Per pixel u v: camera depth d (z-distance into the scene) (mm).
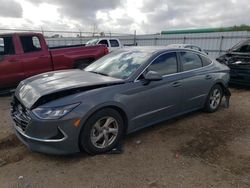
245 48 8336
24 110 3250
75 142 3129
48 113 2998
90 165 3168
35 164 3180
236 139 4043
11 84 6816
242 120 4934
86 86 3328
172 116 4465
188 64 4656
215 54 20812
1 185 2762
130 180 2881
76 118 3057
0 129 4312
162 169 3115
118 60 4344
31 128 3051
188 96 4602
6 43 6777
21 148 3592
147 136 4066
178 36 22656
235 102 6320
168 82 4141
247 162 3326
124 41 24906
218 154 3533
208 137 4090
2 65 6512
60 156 3361
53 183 2809
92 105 3174
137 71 3805
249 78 7395
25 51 6906
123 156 3406
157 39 23969
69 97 3146
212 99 5273
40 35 7113
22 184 2783
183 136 4105
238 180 2914
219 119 4957
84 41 22156
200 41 21562
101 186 2768
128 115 3635
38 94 3213
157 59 4117
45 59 7152
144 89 3775
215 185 2818
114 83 3531
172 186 2787
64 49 7547
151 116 4023
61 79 3705
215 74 5152
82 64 7875
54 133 3008
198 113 5293
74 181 2848
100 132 3375
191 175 2998
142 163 3244
